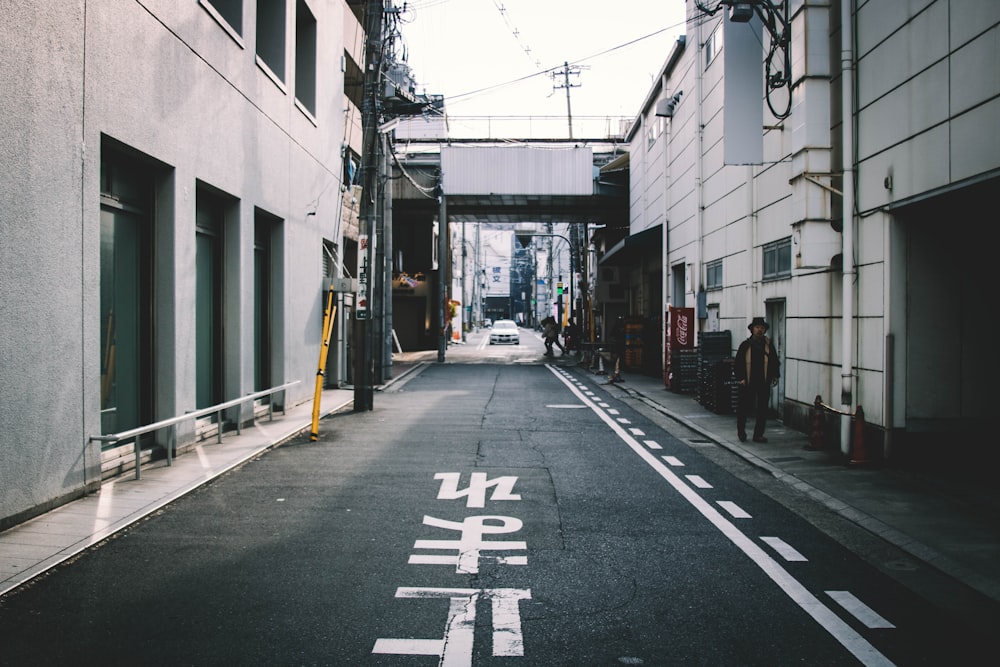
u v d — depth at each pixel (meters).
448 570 5.32
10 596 4.71
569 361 32.16
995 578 5.20
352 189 21.00
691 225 19.09
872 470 8.80
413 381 21.89
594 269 44.53
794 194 10.34
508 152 31.61
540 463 9.38
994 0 6.78
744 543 6.04
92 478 7.31
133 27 8.00
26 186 6.18
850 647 4.11
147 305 9.02
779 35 11.53
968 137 7.20
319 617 4.45
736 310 15.16
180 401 9.39
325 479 8.37
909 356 8.89
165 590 4.86
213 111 10.35
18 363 6.12
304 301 15.75
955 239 8.88
